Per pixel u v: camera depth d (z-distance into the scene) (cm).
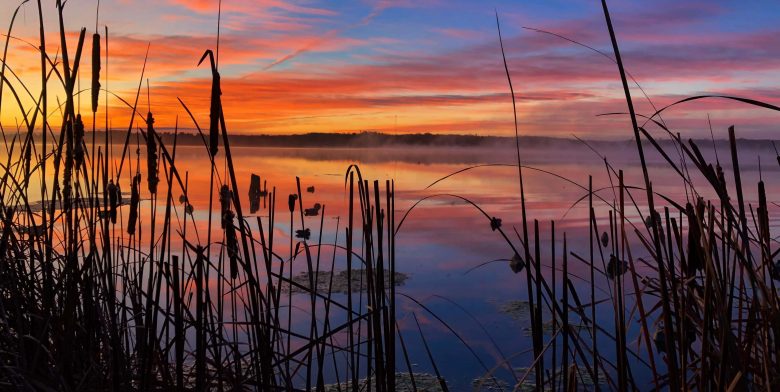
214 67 166
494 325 505
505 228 979
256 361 201
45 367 216
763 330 177
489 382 394
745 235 172
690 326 204
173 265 190
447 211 1206
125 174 1513
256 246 757
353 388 220
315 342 206
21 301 234
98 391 203
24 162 258
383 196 1368
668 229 204
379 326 218
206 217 952
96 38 212
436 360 436
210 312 215
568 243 814
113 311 203
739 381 169
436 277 662
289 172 2306
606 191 1566
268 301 202
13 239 243
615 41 143
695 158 172
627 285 499
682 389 169
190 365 297
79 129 219
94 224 229
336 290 584
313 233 860
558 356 424
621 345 186
